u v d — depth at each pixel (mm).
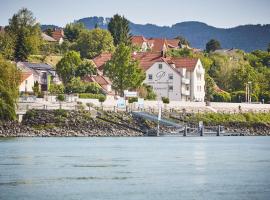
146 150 148250
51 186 91062
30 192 86375
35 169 108375
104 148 152375
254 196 84500
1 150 142125
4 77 194250
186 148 157875
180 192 87125
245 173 105875
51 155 132125
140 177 100188
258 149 157625
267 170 110125
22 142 168000
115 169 109812
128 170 108500
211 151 149500
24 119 199125
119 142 176000
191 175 103000
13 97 194125
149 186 91750
